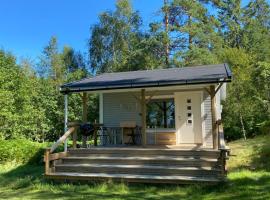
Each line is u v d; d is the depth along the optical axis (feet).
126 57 107.76
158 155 39.29
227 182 31.83
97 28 115.96
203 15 113.39
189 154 38.09
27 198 31.01
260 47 120.06
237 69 80.18
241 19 129.49
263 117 76.64
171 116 50.96
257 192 29.14
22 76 86.07
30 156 54.60
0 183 39.32
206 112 49.16
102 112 54.95
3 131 70.74
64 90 45.60
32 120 83.10
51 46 146.20
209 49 105.50
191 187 32.07
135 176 35.09
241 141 67.10
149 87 41.14
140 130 51.98
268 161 43.04
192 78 39.27
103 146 48.11
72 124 44.21
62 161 41.63
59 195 31.99
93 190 33.76
